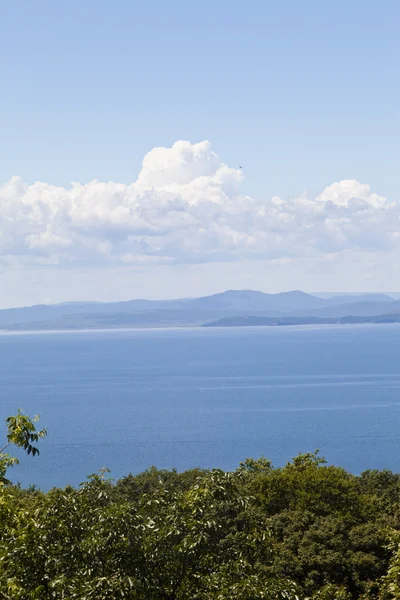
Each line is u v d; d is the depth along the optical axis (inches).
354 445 6825.8
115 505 725.9
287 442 6924.2
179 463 6008.9
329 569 1535.4
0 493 799.7
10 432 807.7
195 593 714.2
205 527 716.7
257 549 761.6
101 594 646.5
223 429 7746.1
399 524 1713.8
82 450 6702.8
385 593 1065.5
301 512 1713.8
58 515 718.5
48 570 689.6
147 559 705.6
